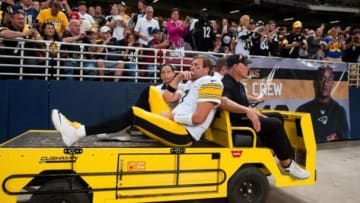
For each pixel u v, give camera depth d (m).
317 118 6.68
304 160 3.48
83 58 5.24
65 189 2.63
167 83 3.67
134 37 6.03
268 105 6.19
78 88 5.04
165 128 2.92
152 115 2.96
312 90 6.62
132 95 5.39
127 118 2.95
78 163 2.66
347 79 7.04
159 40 6.07
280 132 3.21
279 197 3.75
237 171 3.15
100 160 2.71
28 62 4.88
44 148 2.62
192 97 3.14
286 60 6.35
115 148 2.77
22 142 2.92
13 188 2.53
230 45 6.84
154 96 3.45
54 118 2.72
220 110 3.23
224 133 3.24
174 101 3.58
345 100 7.02
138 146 2.93
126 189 2.79
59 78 5.13
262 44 6.85
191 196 3.00
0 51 4.71
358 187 4.16
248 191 3.21
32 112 4.77
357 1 19.95
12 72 4.82
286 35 7.48
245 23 6.87
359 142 7.24
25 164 2.55
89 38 5.49
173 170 2.93
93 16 7.12
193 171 3.00
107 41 5.68
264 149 3.26
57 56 4.96
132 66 5.63
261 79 6.14
